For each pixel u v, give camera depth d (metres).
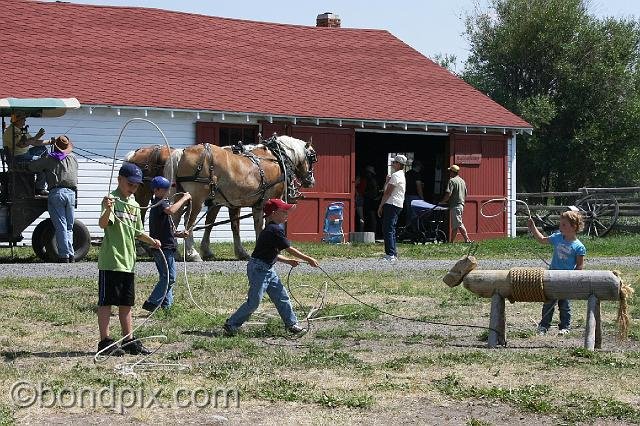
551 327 13.49
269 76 30.88
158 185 12.98
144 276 17.56
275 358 10.62
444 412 8.56
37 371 9.75
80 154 26.06
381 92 32.03
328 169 29.61
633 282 18.58
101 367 10.05
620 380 9.84
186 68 29.61
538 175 53.38
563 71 50.59
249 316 12.34
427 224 30.11
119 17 31.02
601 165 50.88
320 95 30.61
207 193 20.72
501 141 32.59
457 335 12.73
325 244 27.59
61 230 20.36
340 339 12.19
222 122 28.12
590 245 27.47
